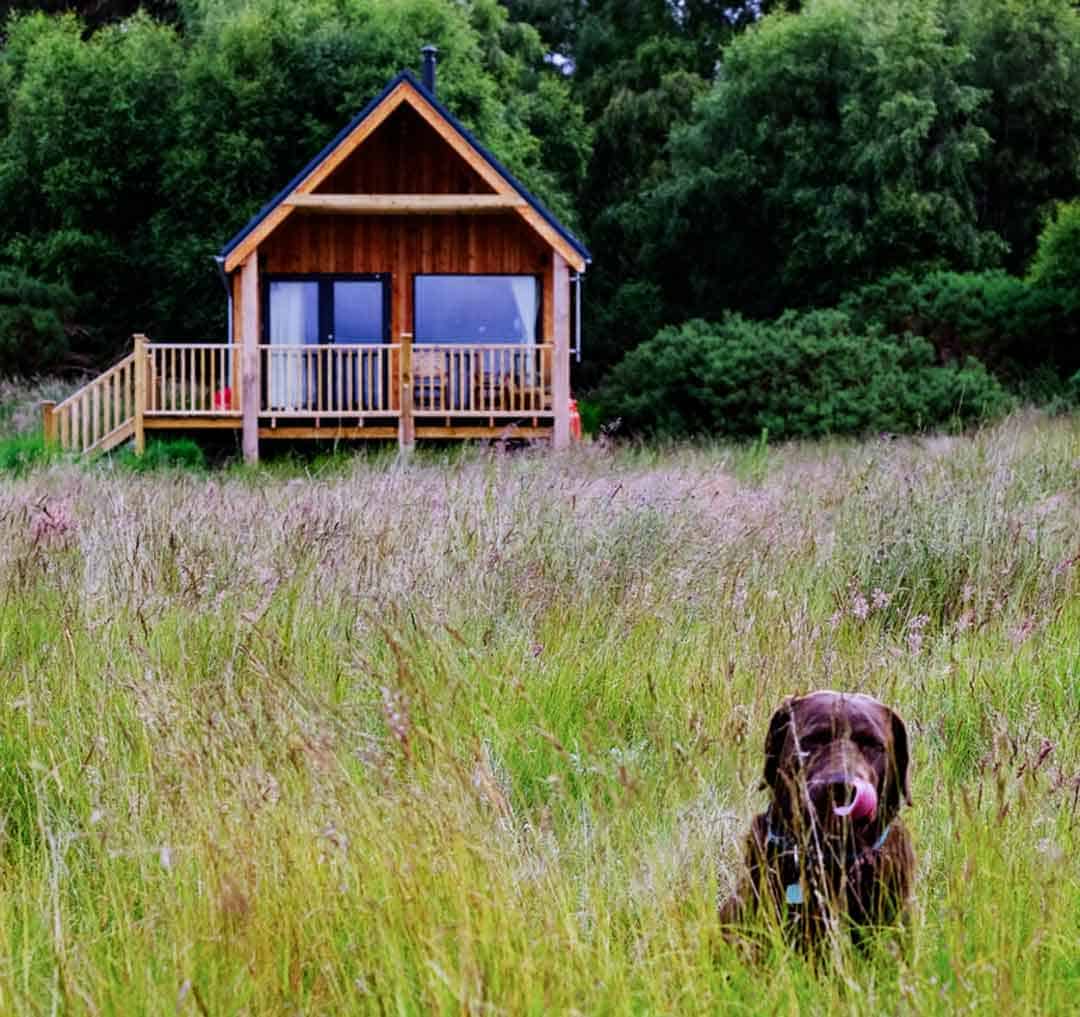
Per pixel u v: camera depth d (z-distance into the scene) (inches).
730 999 172.4
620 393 1317.7
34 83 1631.4
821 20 1749.5
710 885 195.9
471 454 920.3
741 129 1788.9
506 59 1865.2
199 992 171.6
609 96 2073.1
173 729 238.5
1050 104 1768.0
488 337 1072.2
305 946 184.2
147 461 936.9
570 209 1782.7
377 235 1066.1
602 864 204.8
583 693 298.5
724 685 284.0
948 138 1684.3
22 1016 171.6
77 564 387.9
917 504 439.5
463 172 1066.7
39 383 1395.2
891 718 189.9
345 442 1043.3
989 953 176.4
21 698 275.1
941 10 1849.2
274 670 275.0
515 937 175.9
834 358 1228.5
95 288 1598.2
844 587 381.1
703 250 1835.6
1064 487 536.1
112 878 202.8
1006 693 293.9
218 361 1568.7
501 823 203.8
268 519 433.1
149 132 1600.6
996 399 1224.2
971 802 211.8
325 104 1560.0
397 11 1616.6
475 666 297.6
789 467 725.9
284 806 206.8
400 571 365.7
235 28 1565.0
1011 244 1814.7
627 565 386.9
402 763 227.6
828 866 180.7
